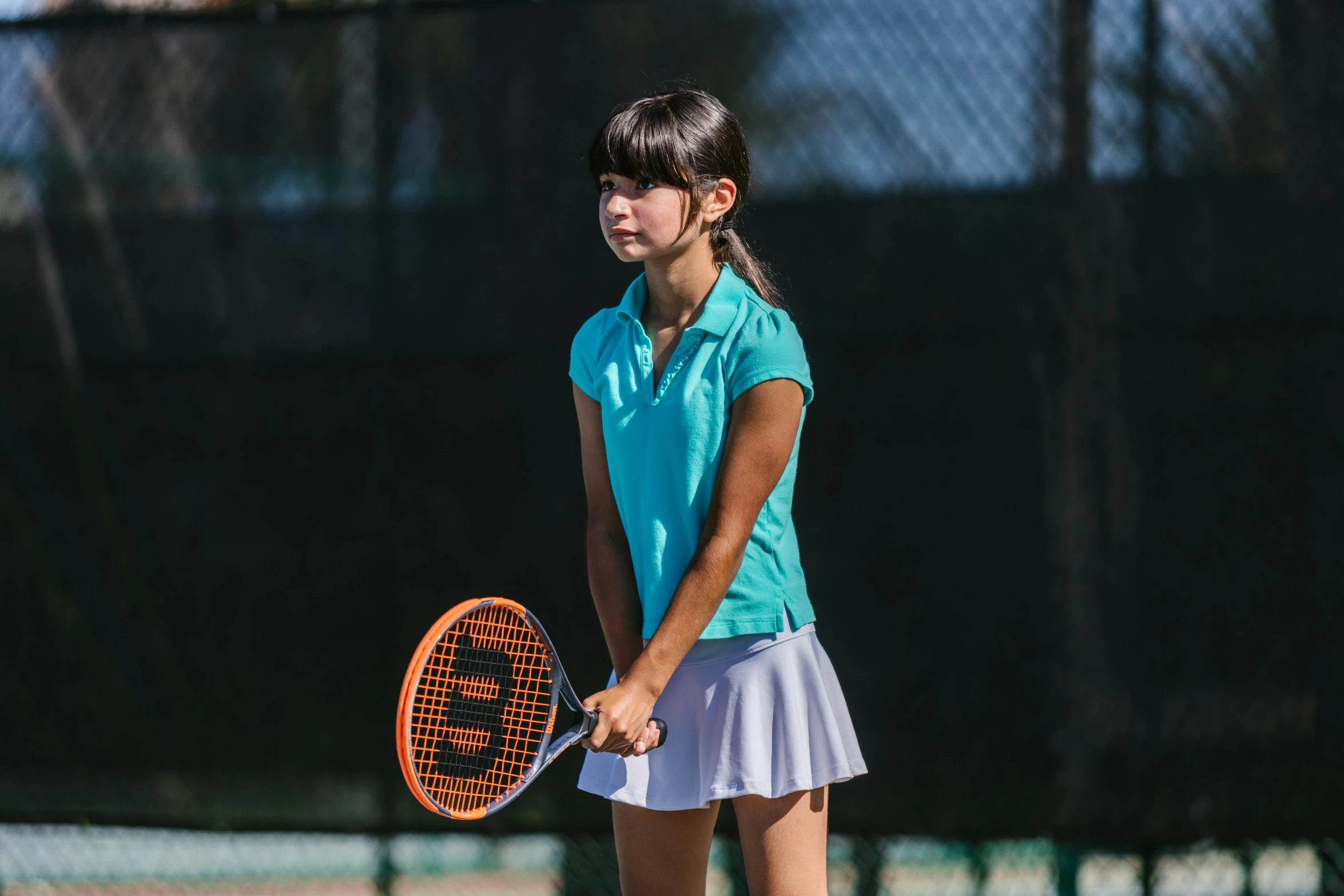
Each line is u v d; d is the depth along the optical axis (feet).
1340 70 39.09
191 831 42.37
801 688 21.98
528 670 23.86
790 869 21.80
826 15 40.60
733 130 22.16
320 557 42.60
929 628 39.86
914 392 40.09
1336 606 38.83
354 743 42.09
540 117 42.16
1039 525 39.65
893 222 40.19
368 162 42.88
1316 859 38.93
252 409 43.06
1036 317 39.78
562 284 42.04
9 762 43.06
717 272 22.67
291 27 43.14
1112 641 39.29
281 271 43.09
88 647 43.16
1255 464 39.22
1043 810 39.27
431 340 42.47
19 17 43.96
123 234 43.65
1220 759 38.96
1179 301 39.40
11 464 43.62
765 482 20.99
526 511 41.93
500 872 44.86
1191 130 39.42
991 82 39.96
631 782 22.40
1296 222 39.17
